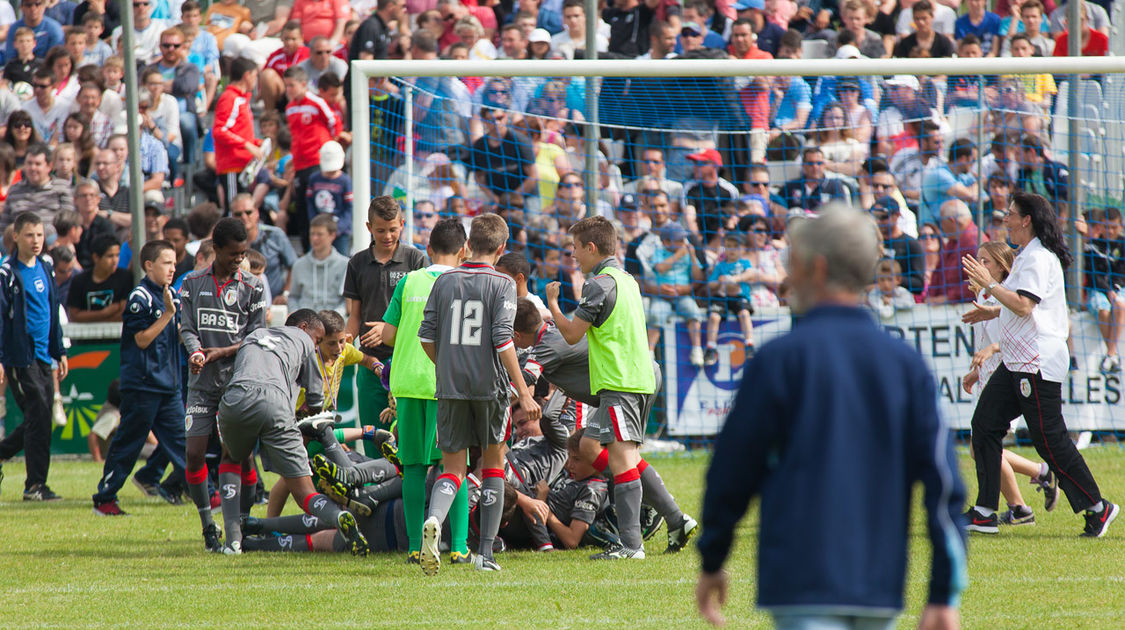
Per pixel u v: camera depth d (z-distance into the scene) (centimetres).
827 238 952
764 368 925
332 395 2602
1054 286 2439
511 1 5019
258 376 2262
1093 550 2264
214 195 4822
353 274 2820
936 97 4256
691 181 4275
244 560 2267
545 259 4250
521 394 2084
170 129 4878
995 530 2469
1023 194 2495
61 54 5006
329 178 4512
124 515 2992
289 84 4591
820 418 900
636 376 2238
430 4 4928
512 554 2350
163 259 3005
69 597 1878
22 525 2806
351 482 2345
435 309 2116
